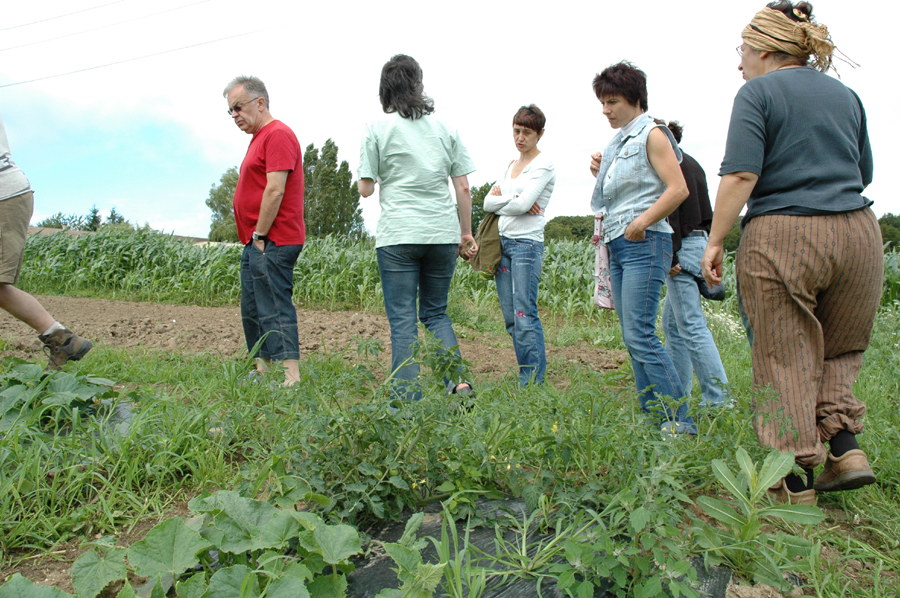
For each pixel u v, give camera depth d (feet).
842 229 6.50
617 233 9.35
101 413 8.23
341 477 5.92
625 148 9.18
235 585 4.13
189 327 19.51
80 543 5.69
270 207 10.56
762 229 6.81
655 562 4.91
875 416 9.72
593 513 5.36
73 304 26.68
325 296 29.60
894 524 6.48
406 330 10.36
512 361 16.22
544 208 12.32
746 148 6.75
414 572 4.40
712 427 7.13
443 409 6.50
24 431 6.84
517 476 6.64
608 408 7.73
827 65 7.13
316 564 4.68
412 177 10.25
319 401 7.16
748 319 7.17
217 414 8.68
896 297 28.02
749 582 5.29
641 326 9.09
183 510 6.36
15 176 9.84
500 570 5.31
